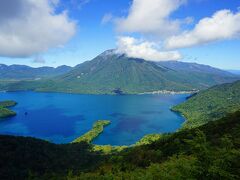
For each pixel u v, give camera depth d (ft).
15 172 409.49
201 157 91.35
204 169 87.10
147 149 347.77
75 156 540.52
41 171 431.02
